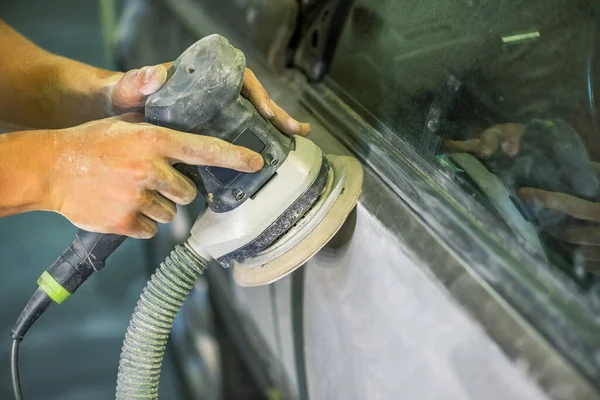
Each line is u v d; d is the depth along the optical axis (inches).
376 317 27.0
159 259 65.2
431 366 23.8
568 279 22.8
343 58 40.2
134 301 73.1
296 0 45.5
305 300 33.8
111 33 91.6
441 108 31.0
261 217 26.6
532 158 28.0
